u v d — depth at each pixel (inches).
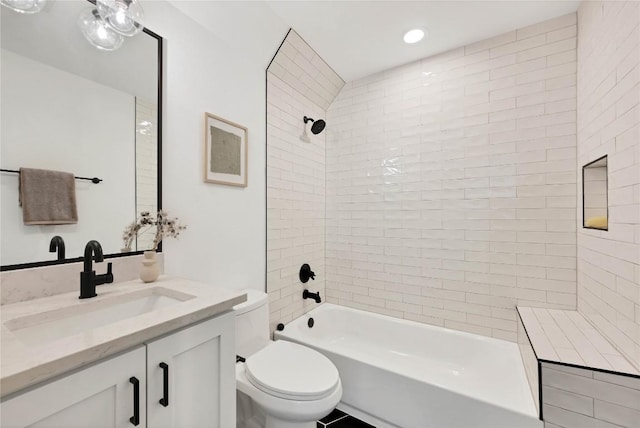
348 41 77.2
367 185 94.9
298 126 89.4
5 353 22.4
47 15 39.1
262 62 74.9
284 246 83.6
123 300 39.2
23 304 34.1
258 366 51.6
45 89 38.7
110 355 26.0
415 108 86.3
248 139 71.2
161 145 52.1
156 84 51.4
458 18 68.2
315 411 44.7
